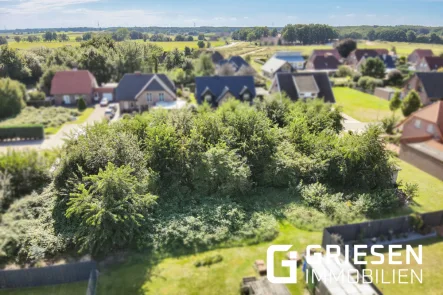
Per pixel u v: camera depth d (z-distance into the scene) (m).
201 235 18.67
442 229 19.98
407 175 28.48
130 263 17.11
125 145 20.80
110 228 16.84
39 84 64.88
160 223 19.22
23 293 15.45
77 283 16.03
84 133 24.53
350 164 23.89
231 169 22.16
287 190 23.72
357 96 64.19
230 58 84.50
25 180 22.08
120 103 53.53
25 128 39.66
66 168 20.08
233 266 16.94
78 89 58.88
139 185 18.77
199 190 22.28
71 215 18.80
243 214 20.41
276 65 86.25
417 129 34.31
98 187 16.88
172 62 60.94
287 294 14.28
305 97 49.62
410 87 58.81
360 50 104.06
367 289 13.80
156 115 26.78
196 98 51.16
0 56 68.81
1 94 49.09
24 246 17.44
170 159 22.05
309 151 25.72
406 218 19.17
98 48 71.44
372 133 24.00
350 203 22.34
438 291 15.41
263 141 24.59
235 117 26.03
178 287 15.62
